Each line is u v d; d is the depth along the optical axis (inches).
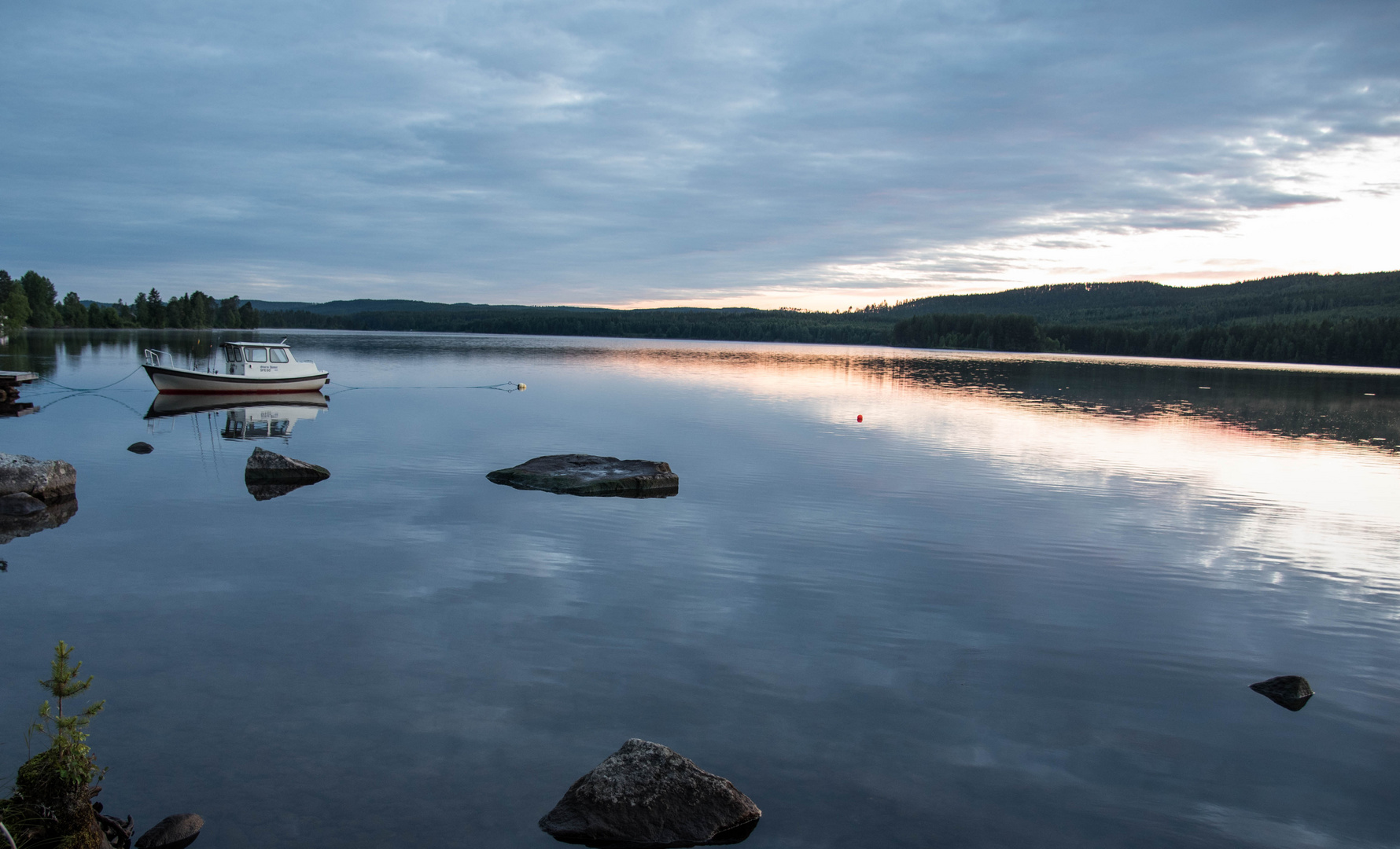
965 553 623.8
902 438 1270.9
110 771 297.9
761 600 506.0
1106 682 405.1
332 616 457.4
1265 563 619.5
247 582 514.3
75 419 1352.1
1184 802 306.3
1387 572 601.0
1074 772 323.6
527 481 831.1
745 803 289.4
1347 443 1332.4
